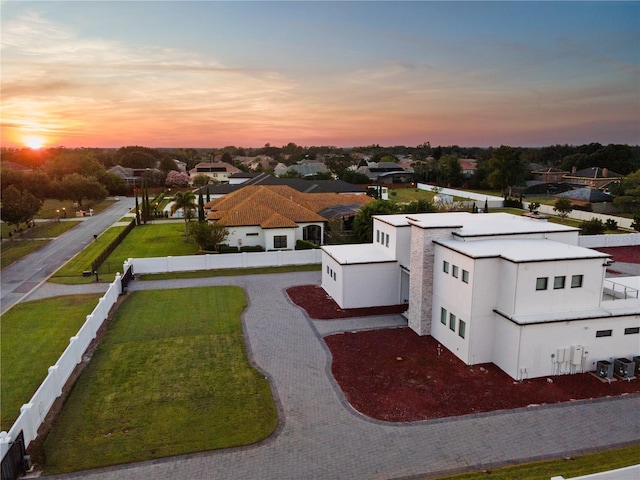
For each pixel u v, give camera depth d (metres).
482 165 135.00
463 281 22.92
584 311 22.12
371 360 23.50
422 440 16.89
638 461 15.65
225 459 15.83
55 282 38.06
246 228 49.59
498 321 22.33
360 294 31.22
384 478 14.88
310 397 19.94
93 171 117.38
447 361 23.33
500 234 25.75
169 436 17.06
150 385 20.81
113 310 30.88
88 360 23.28
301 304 32.16
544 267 21.38
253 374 21.97
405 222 31.48
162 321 28.86
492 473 15.02
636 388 20.55
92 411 18.62
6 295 34.50
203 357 23.80
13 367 22.47
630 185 81.12
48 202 103.00
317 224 52.00
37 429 17.17
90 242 55.75
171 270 41.28
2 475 13.80
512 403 19.38
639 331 22.25
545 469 15.22
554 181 128.25
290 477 14.96
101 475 14.97
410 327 27.83
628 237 54.50
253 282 37.81
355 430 17.53
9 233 59.31
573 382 21.03
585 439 16.92
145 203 75.69
